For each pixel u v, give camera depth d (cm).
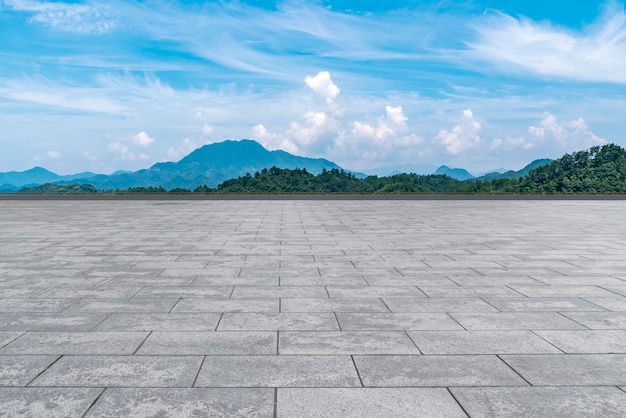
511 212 2573
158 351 519
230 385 438
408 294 770
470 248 1262
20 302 716
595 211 2664
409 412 391
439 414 388
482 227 1784
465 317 647
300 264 1026
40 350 521
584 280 878
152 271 947
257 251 1199
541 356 511
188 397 414
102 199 4006
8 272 936
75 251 1193
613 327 607
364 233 1581
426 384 442
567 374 466
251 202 3547
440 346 538
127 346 534
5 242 1355
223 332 581
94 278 882
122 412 388
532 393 426
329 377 456
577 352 523
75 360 494
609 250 1233
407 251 1209
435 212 2555
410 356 509
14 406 397
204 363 487
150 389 429
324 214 2392
